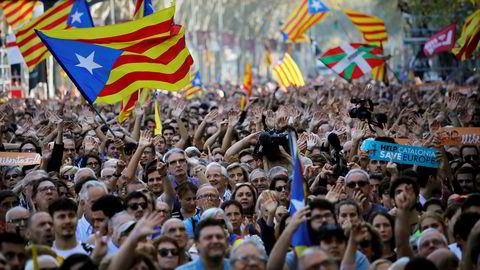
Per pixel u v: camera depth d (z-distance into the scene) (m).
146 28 37.16
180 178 31.64
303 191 24.08
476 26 61.56
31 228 23.23
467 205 24.28
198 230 21.58
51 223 23.28
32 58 60.47
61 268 19.92
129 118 52.66
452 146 39.47
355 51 71.12
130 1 138.50
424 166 31.59
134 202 25.16
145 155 36.09
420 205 29.22
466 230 22.89
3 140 46.56
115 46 36.91
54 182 28.95
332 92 72.94
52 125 42.06
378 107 56.69
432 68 119.62
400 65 133.25
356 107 44.34
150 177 30.47
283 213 26.16
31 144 37.41
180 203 29.59
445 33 86.44
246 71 75.81
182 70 37.44
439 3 106.88
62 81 99.81
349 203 24.02
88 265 19.91
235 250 20.27
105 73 36.34
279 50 168.12
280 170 31.17
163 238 22.64
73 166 35.12
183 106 42.91
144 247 21.28
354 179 27.98
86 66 36.19
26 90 93.38
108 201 24.95
